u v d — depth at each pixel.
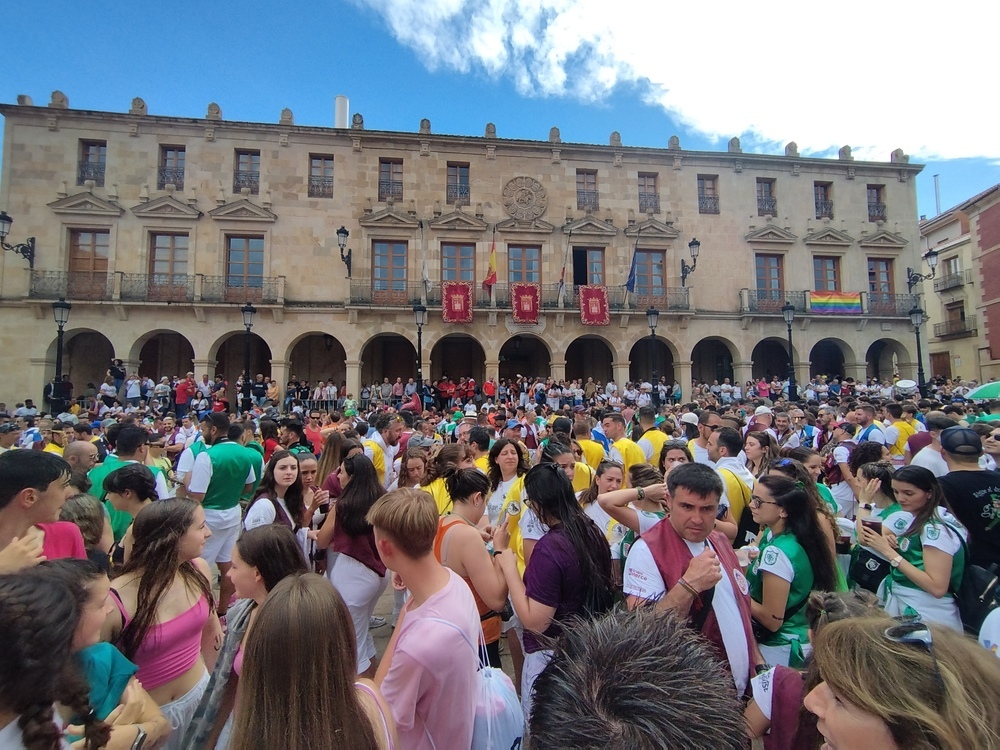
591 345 32.16
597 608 2.98
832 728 1.50
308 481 5.55
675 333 28.80
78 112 24.92
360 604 4.43
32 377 23.72
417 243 27.55
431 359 31.02
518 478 5.14
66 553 3.22
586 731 1.27
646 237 29.31
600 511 5.29
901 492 3.77
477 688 2.54
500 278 28.03
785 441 9.92
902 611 3.65
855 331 30.06
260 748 1.62
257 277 26.28
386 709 1.99
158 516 2.96
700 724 1.28
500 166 28.77
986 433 5.80
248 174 26.81
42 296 23.92
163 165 26.06
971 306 33.69
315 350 29.30
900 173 32.12
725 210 30.36
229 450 6.11
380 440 8.54
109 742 2.14
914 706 1.33
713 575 2.55
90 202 24.72
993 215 31.36
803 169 31.25
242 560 2.79
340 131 27.25
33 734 1.65
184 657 2.93
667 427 8.48
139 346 25.00
